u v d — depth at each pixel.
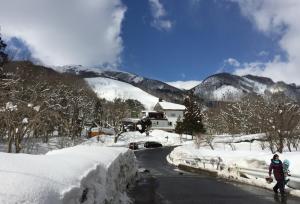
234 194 16.12
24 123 18.80
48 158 6.90
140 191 16.48
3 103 18.66
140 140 85.19
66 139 33.94
